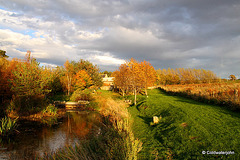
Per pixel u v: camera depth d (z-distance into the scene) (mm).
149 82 38281
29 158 9625
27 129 15602
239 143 7645
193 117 12766
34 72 21141
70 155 8234
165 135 10703
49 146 11523
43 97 23203
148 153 8586
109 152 8227
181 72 82750
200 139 8867
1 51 44375
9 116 18797
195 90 29016
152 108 20422
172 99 26234
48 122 18688
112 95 47406
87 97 39344
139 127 13914
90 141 11547
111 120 15867
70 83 46250
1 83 21922
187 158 7402
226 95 18453
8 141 12375
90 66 59344
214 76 69812
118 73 45438
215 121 11312
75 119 20750
